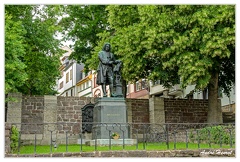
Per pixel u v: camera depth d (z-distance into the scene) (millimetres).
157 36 18469
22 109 20781
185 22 18438
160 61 20562
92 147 13484
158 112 23219
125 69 20969
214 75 20406
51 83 26188
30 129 20625
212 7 18047
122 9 22031
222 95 31109
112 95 15352
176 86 35031
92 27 25953
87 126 21578
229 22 17938
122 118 14766
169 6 19234
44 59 23062
